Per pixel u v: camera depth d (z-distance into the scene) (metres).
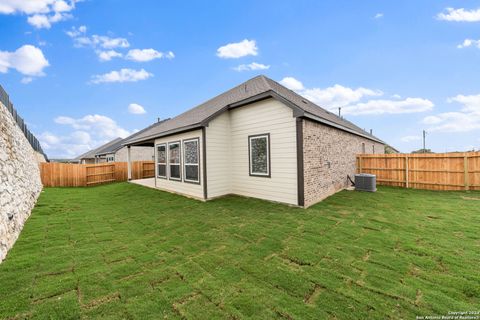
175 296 2.58
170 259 3.51
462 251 3.61
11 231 4.38
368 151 15.58
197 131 8.13
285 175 6.92
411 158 10.33
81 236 4.59
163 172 10.52
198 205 7.18
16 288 2.76
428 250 3.66
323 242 4.06
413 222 5.13
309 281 2.85
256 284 2.81
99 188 12.07
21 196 6.07
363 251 3.67
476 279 2.83
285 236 4.38
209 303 2.46
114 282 2.88
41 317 2.27
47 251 3.86
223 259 3.49
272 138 7.24
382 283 2.78
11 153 6.42
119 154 23.77
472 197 7.88
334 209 6.35
